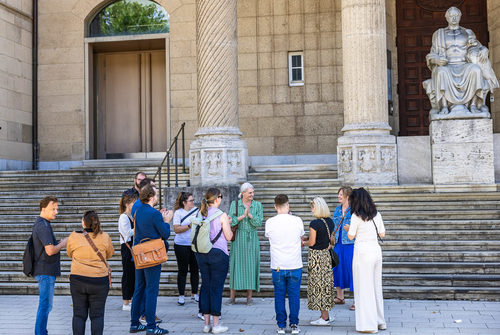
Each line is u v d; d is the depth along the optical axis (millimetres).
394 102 17484
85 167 17531
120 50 19016
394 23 17625
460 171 12367
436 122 12531
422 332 7188
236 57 13430
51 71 18156
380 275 7352
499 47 16859
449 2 17453
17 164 17188
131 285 8797
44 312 6938
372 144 12641
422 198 11773
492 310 8312
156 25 18016
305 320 8055
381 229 7312
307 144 17156
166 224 7391
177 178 13188
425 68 17484
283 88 17297
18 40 17391
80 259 6520
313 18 17234
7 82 16828
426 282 9289
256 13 17484
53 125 18109
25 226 12242
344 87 13219
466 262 9641
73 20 18125
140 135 18922
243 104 17469
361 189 7379
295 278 7293
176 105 17672
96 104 18812
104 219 12406
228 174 12961
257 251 9141
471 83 12422
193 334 7414
